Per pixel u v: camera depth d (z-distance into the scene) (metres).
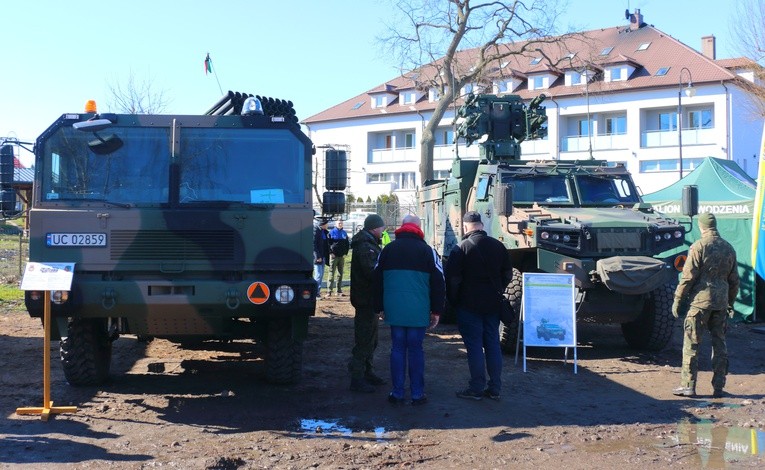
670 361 9.64
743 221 13.23
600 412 7.09
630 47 47.41
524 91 47.94
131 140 7.13
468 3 28.08
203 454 5.68
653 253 9.61
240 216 6.99
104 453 5.68
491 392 7.55
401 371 7.31
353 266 7.75
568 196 10.91
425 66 29.28
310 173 7.27
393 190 54.72
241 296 6.81
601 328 12.48
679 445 6.02
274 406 7.16
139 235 6.88
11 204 7.17
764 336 11.73
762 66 30.70
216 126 7.23
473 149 51.53
